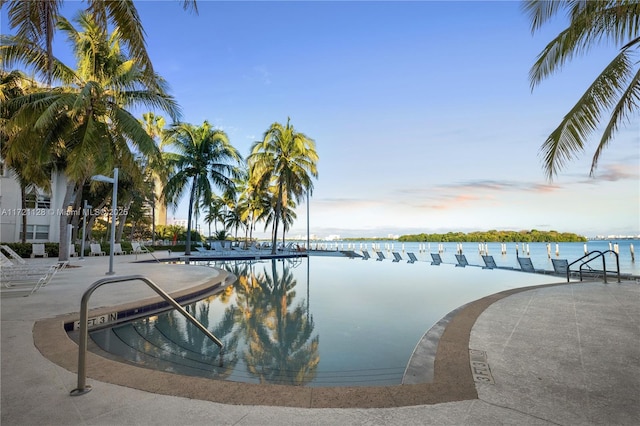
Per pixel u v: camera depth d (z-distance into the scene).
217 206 43.97
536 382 2.72
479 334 4.11
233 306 7.25
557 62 6.39
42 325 4.29
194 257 20.53
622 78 5.89
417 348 3.74
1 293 6.86
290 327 5.59
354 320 6.09
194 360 4.08
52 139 12.38
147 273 11.20
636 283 8.71
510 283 11.09
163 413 2.19
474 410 2.26
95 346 4.53
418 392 2.52
